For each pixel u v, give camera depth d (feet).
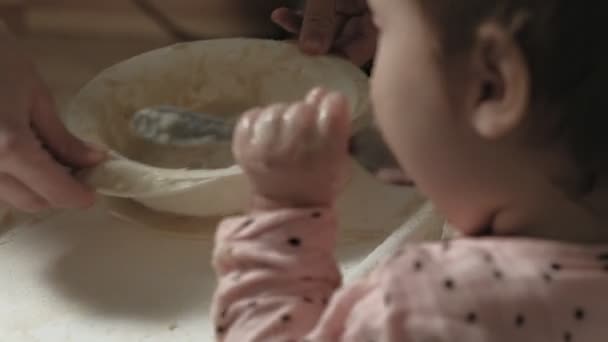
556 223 1.61
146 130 2.62
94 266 2.46
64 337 2.25
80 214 2.64
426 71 1.58
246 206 2.49
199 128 2.61
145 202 2.56
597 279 1.54
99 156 2.39
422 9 1.57
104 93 2.70
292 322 1.73
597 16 1.44
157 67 2.82
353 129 2.44
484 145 1.58
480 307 1.51
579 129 1.49
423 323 1.52
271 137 1.77
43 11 3.63
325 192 1.80
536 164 1.55
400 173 2.39
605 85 1.46
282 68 2.83
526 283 1.52
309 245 1.78
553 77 1.46
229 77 2.88
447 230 2.31
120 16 3.64
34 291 2.38
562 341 1.51
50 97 2.40
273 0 3.62
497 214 1.66
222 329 1.80
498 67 1.49
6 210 2.63
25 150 2.26
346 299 1.66
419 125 1.63
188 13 3.67
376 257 2.34
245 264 1.80
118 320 2.29
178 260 2.47
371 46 2.94
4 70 2.33
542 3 1.43
